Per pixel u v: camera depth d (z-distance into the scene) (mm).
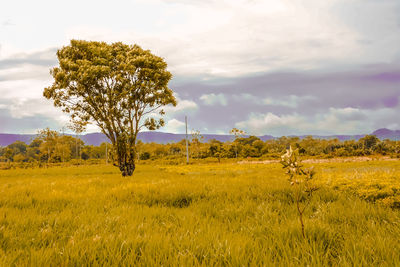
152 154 124812
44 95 23766
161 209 7852
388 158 63844
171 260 3572
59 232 5395
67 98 24391
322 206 7059
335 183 10406
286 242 4160
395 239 4273
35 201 9508
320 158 77875
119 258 3643
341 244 4203
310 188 4246
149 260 3562
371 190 8336
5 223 5980
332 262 3604
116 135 24734
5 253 4074
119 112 23938
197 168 40719
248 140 141625
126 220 6289
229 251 3711
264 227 5316
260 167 40719
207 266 3412
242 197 9508
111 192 11148
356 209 6684
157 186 12336
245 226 5723
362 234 4801
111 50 25250
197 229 5293
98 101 23875
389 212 6266
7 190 12117
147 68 23641
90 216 6707
